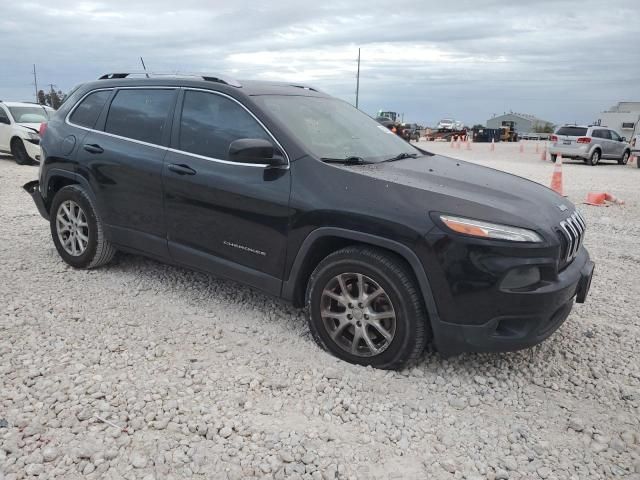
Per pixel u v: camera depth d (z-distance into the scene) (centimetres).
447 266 319
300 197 361
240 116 404
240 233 392
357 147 414
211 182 399
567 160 2395
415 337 336
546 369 368
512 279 316
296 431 290
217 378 338
